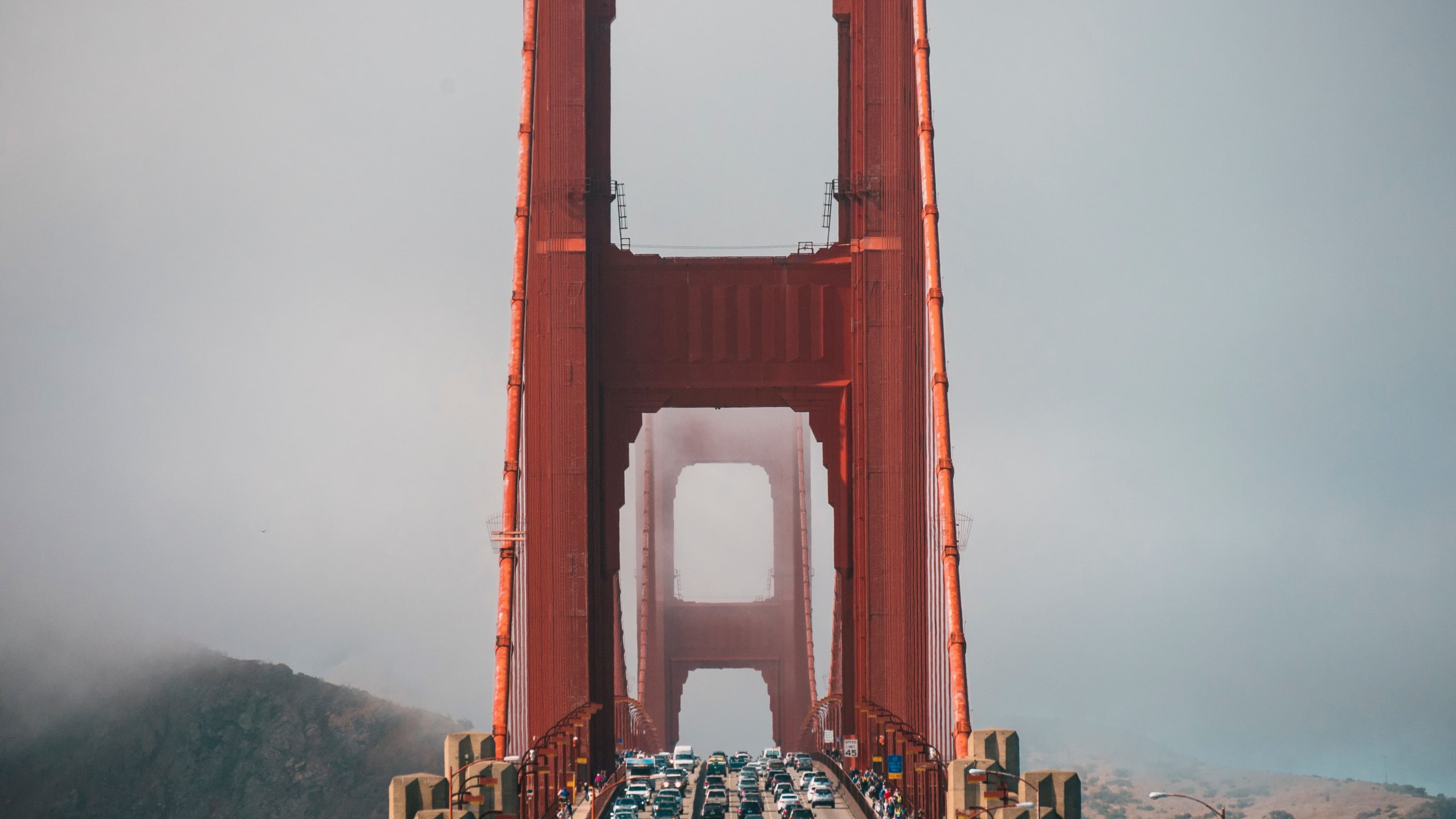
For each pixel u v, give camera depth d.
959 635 61.94
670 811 61.91
